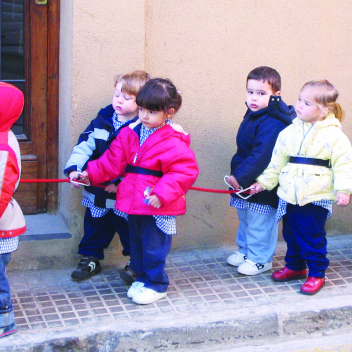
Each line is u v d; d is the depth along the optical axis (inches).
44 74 146.4
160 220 123.6
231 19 149.0
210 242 161.0
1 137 104.2
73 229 142.5
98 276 141.2
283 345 124.8
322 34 158.1
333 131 127.9
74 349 113.2
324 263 135.9
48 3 143.2
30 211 152.5
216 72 150.6
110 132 133.5
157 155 121.1
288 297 133.6
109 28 135.3
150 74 145.1
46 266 142.3
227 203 159.6
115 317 121.5
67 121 140.9
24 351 109.7
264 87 134.6
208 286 137.9
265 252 144.9
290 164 131.7
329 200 131.0
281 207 135.2
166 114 120.3
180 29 145.2
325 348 124.2
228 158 156.7
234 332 122.7
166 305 127.6
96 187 132.3
